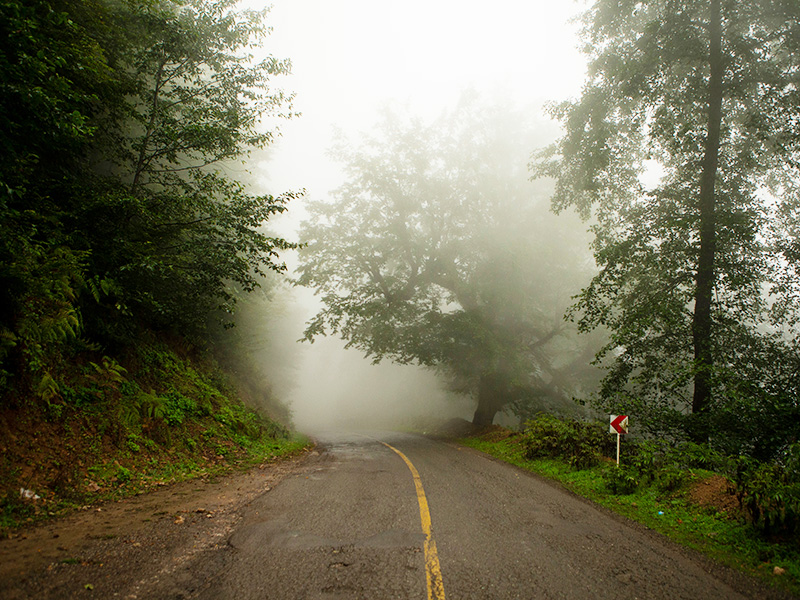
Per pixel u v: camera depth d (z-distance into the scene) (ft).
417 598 11.41
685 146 41.16
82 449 22.56
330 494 23.71
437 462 38.52
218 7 37.47
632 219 45.47
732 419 33.19
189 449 31.63
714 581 13.42
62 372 25.46
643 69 41.88
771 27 40.16
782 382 36.35
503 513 20.54
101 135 32.35
